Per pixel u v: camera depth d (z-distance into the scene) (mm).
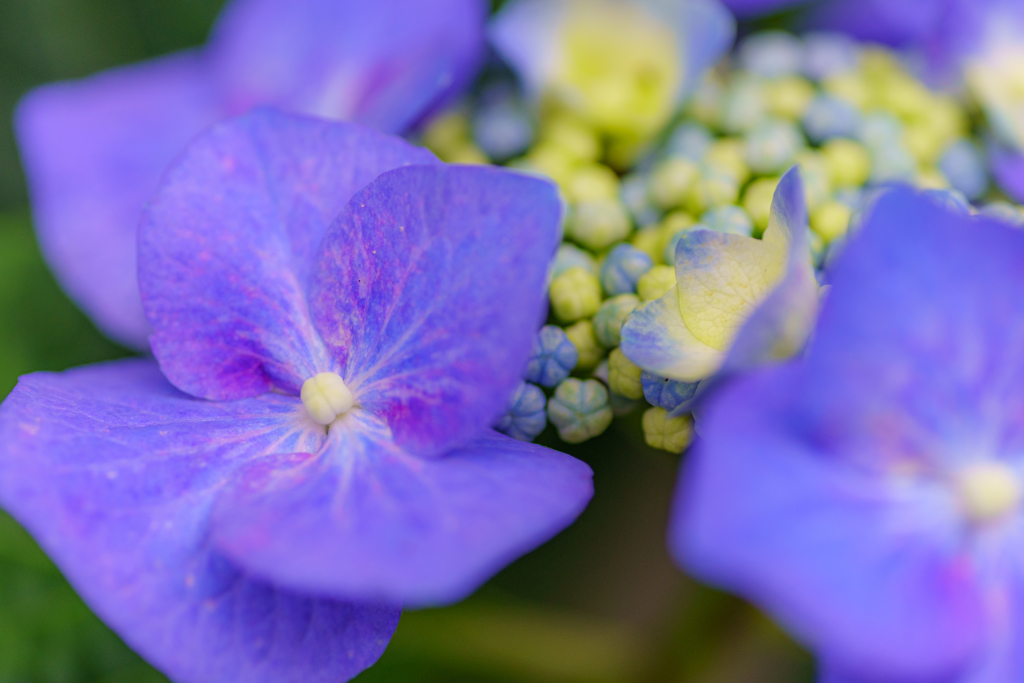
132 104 210
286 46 202
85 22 230
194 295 159
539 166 180
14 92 229
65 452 148
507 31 187
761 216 172
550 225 142
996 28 188
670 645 200
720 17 182
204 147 160
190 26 233
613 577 226
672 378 155
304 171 160
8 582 206
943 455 145
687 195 175
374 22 198
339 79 199
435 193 147
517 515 141
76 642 206
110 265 206
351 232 154
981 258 141
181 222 159
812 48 192
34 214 207
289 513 145
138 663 207
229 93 206
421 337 149
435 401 148
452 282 147
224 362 159
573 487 145
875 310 139
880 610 136
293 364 159
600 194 177
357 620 150
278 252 160
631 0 184
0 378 217
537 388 164
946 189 169
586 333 167
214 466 154
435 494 145
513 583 222
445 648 211
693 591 194
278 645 149
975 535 146
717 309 153
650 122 182
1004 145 183
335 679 150
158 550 148
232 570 149
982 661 142
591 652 211
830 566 136
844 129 181
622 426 171
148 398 159
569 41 187
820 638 133
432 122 193
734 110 184
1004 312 142
